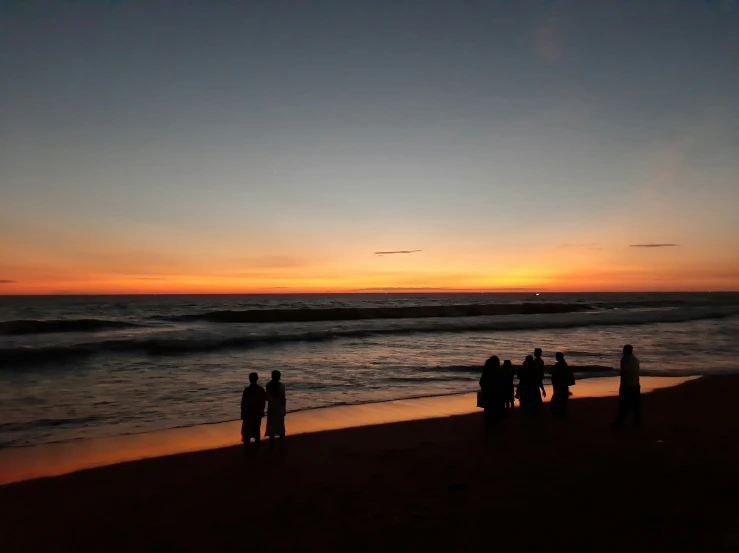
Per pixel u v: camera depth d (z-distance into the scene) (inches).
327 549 197.8
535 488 259.0
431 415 479.5
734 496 242.7
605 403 499.2
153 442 386.3
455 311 2187.5
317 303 4035.4
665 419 421.7
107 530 225.0
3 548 208.4
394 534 209.0
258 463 324.5
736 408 469.1
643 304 3850.9
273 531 218.1
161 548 205.2
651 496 243.6
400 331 1380.4
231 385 633.0
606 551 188.4
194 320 1672.0
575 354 965.2
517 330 1510.8
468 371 757.9
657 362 864.9
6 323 1208.2
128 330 1326.3
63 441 388.8
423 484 272.4
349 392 605.9
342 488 270.8
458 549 193.6
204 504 254.1
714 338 1288.1
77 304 3390.7
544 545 194.7
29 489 281.0
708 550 187.3
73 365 775.7
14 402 534.6
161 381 657.0
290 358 879.1
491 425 396.8
